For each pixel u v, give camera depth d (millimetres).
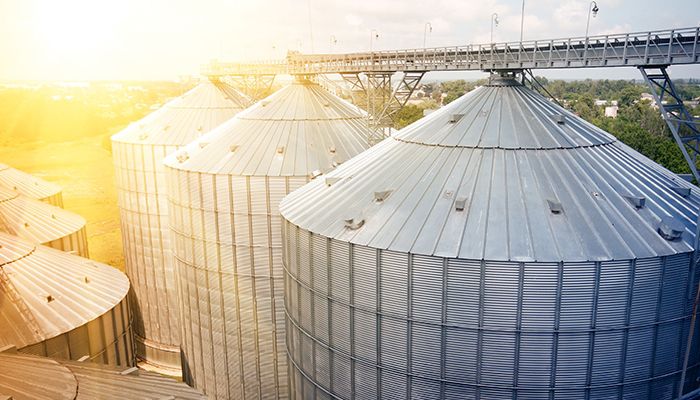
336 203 35500
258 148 50656
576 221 29062
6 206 52438
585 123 38125
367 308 30641
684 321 29156
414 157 36375
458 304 27984
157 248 66125
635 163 35344
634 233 28734
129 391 26688
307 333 35219
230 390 54125
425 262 28172
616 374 28406
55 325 35438
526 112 36594
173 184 53594
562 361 27797
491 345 27969
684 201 32906
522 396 28250
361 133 55688
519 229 28703
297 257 35219
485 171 32719
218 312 52438
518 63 38094
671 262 27938
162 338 68438
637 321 28000
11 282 36719
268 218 48312
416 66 48688
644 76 31484
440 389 29375
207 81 73938
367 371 31531
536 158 33125
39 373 24984
